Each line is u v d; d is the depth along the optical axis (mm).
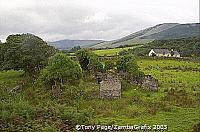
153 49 144875
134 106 46406
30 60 68625
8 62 69688
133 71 64500
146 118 40469
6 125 33000
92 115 41125
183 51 151500
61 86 54469
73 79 56656
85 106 46094
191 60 109875
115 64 74000
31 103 47312
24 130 32312
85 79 64875
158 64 99688
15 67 69312
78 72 57375
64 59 56625
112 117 40906
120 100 49938
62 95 51281
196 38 175750
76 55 74500
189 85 64500
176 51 145625
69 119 37344
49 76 55562
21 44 70062
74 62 58219
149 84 58906
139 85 60812
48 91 53969
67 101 48375
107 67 72188
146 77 60062
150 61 106750
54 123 35594
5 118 34281
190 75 78250
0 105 37781
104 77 57625
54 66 55844
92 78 65312
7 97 45719
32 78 65438
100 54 132875
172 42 177000
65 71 55375
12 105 38438
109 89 51688
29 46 69875
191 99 50750
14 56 69438
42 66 71188
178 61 107812
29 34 76375
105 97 51531
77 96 50781
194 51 148875
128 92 56219
